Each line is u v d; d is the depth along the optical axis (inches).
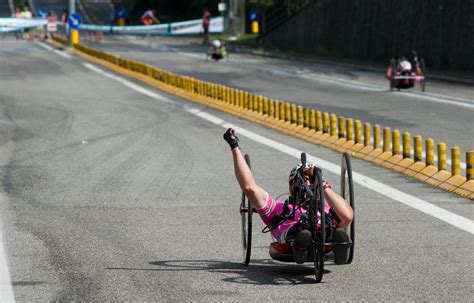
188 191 711.1
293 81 1926.7
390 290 416.5
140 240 538.9
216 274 453.7
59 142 1022.4
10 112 1342.3
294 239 428.1
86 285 434.6
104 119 1251.2
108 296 414.0
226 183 747.4
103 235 553.3
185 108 1414.9
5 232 562.9
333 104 1434.5
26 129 1145.4
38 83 1836.9
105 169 828.0
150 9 5369.1
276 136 1074.1
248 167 446.0
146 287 429.4
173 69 2250.2
